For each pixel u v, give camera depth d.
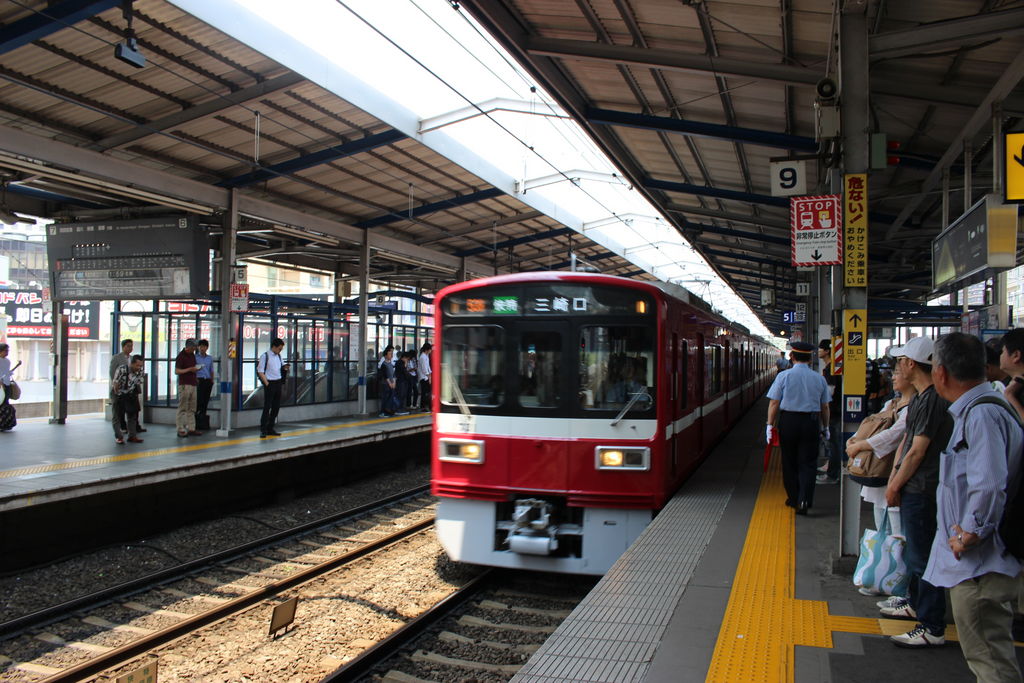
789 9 7.30
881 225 14.73
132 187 12.18
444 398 7.51
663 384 7.09
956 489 3.17
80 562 8.56
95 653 5.89
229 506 11.28
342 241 17.95
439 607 6.55
